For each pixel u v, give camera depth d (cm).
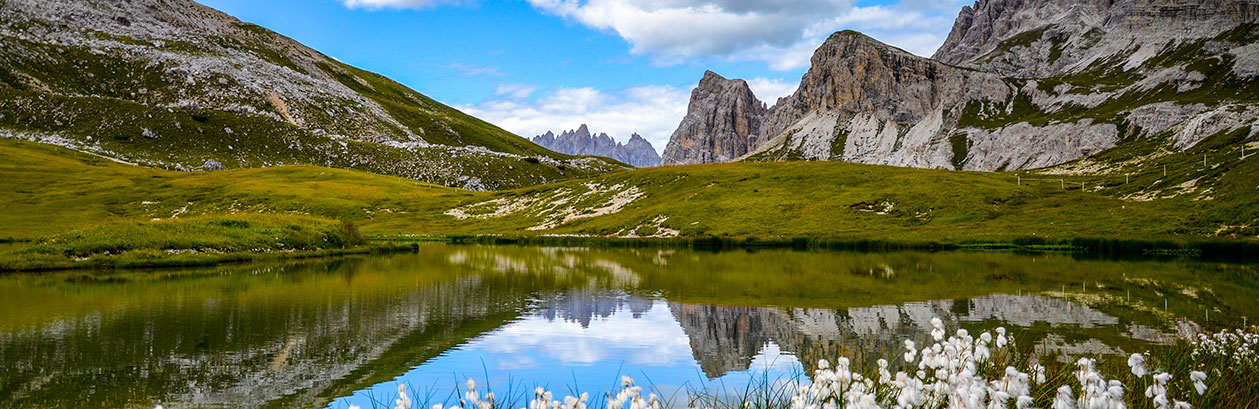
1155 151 18162
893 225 8894
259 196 12544
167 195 12419
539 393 905
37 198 11475
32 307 2972
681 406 1593
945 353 911
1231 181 8575
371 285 3941
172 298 3297
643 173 13238
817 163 13500
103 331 2450
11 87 19100
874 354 2186
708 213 9950
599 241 8775
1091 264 5466
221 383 1806
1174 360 1600
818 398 881
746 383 1844
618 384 1839
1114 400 696
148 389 1744
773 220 9419
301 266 5178
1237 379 1344
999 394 691
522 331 2573
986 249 7250
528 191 13338
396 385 1809
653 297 3512
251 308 3012
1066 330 2519
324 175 14975
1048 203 9450
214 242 5681
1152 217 7969
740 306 3206
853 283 4134
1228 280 4234
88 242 5056
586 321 2802
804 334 2528
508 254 6888
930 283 4122
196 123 19575
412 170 19925
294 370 1950
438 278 4378
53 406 1596
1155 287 3853
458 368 2006
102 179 13288
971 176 11619
